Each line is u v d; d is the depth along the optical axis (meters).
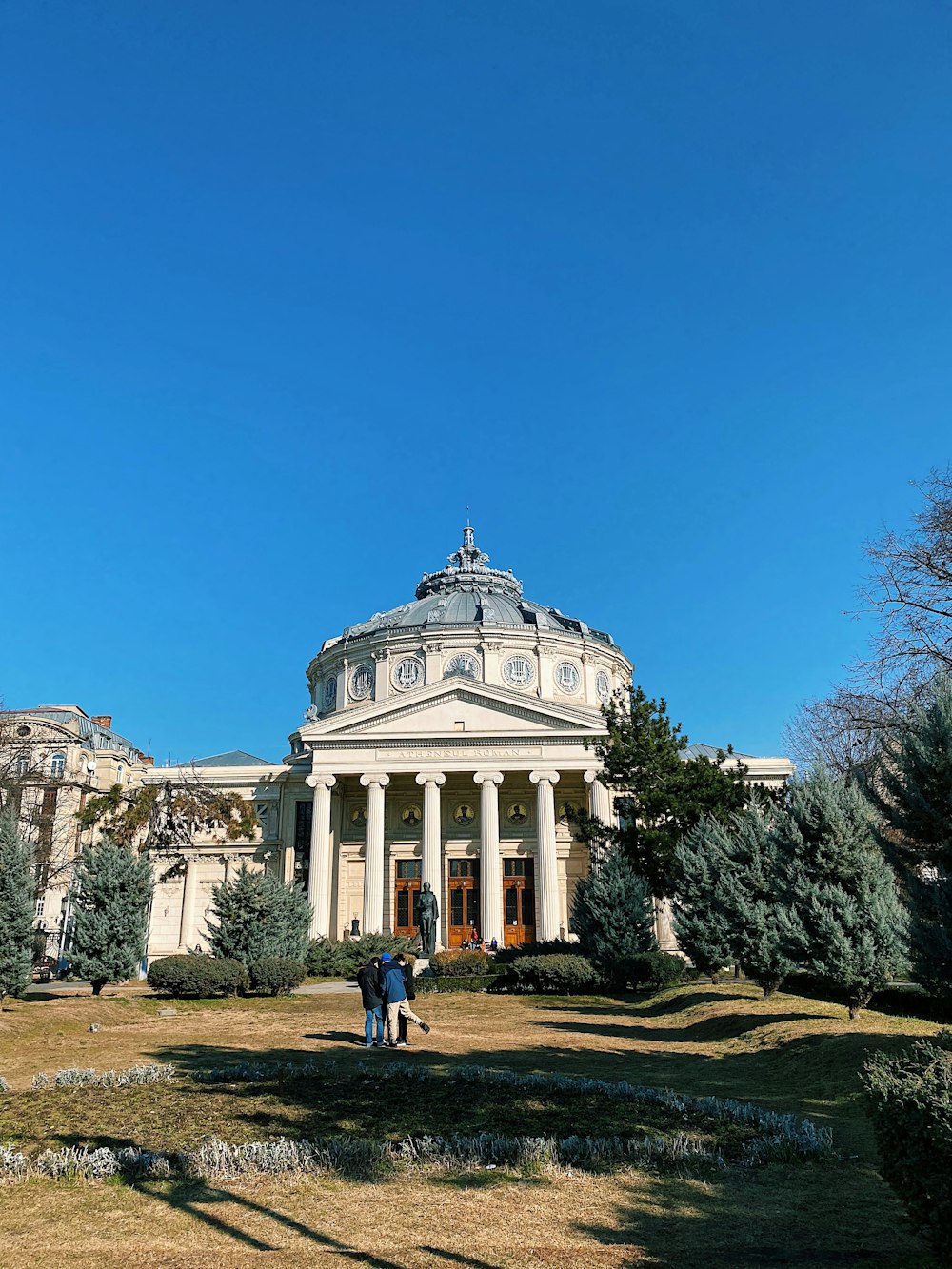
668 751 44.75
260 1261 8.82
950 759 17.62
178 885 72.50
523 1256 9.02
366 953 50.50
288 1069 19.19
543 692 74.75
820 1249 9.27
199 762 87.94
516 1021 32.31
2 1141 13.08
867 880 23.80
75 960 37.50
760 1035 23.75
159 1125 13.95
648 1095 16.20
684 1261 8.93
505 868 69.50
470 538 95.69
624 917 46.12
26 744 67.75
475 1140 12.67
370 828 64.56
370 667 77.81
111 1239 9.38
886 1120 8.66
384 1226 9.77
